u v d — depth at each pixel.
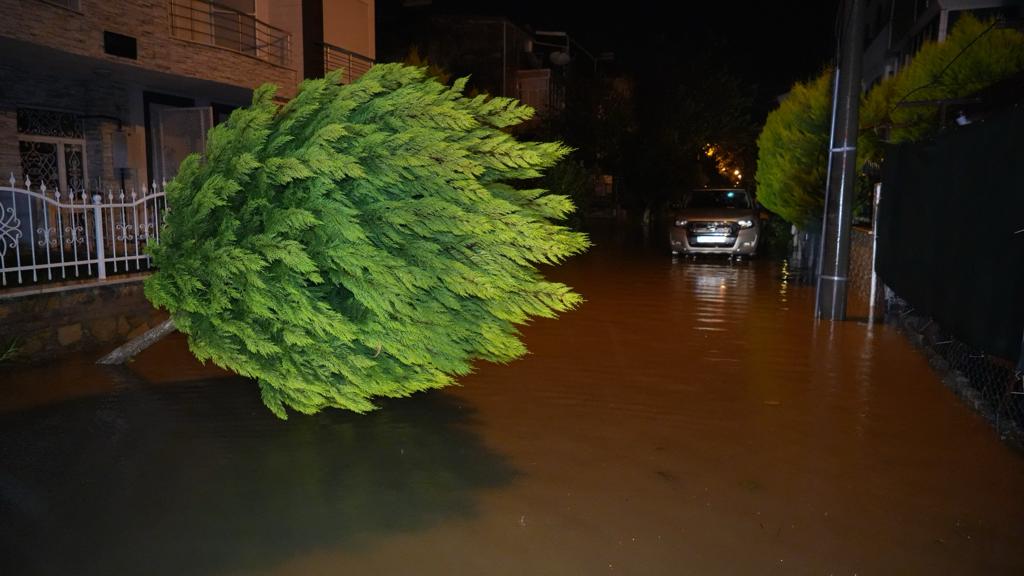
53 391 5.91
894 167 8.60
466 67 34.78
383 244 4.54
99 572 3.18
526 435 4.98
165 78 11.99
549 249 4.57
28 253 9.77
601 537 3.52
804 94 15.36
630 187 37.72
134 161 13.03
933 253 6.77
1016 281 4.73
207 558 3.31
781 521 3.70
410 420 5.29
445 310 4.82
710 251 17.05
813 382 6.37
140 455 4.56
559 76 37.25
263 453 4.62
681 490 4.07
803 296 11.56
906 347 7.78
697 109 38.06
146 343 6.75
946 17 16.38
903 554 3.38
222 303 4.42
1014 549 3.43
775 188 16.09
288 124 4.51
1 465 4.39
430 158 4.39
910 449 4.73
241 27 14.58
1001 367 5.98
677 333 8.53
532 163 4.70
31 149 11.55
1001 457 4.60
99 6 10.18
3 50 9.66
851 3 8.98
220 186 4.43
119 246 10.16
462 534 3.55
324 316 4.30
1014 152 4.83
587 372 6.69
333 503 3.89
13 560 3.28
